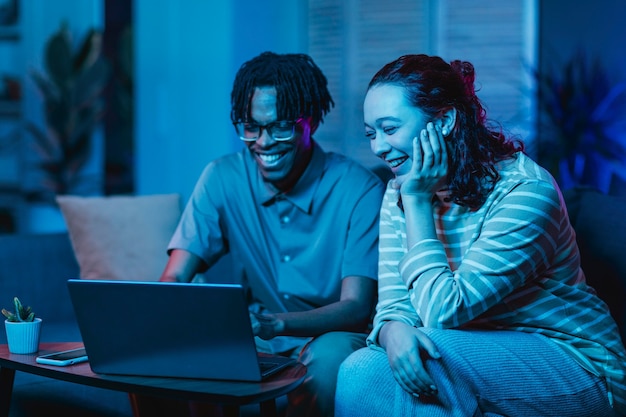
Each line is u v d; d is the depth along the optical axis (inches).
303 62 84.1
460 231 70.4
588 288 72.2
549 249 67.2
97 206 112.0
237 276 92.0
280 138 82.4
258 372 61.5
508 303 68.7
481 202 68.7
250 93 82.0
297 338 87.1
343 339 75.2
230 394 58.2
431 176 67.7
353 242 84.5
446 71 69.4
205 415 74.9
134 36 208.2
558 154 154.8
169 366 63.2
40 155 245.9
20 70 252.1
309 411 72.5
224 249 92.2
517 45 182.4
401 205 72.3
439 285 65.2
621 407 68.5
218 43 176.9
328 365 72.9
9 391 70.8
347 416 66.0
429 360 63.3
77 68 226.4
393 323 66.4
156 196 117.0
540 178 68.4
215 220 90.4
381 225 75.5
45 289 111.1
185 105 183.3
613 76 161.8
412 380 62.3
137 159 193.9
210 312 60.7
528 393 65.2
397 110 68.0
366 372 65.5
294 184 86.7
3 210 252.7
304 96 83.0
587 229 86.0
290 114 82.0
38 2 250.2
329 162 88.0
